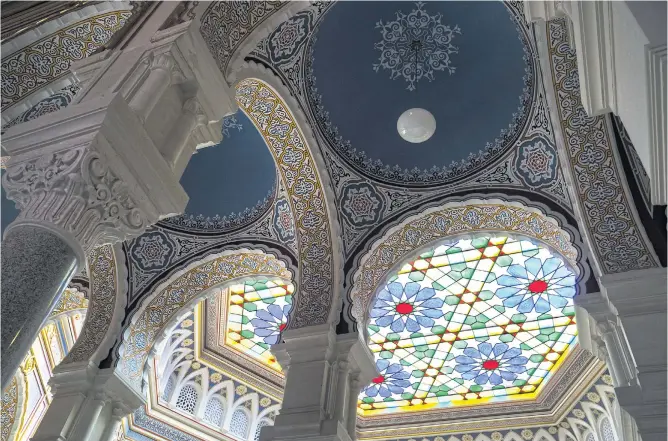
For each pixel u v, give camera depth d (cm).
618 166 436
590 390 720
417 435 822
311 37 469
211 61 325
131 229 276
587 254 443
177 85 313
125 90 288
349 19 478
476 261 636
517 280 651
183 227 571
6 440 730
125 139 269
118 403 507
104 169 260
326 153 502
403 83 505
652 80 205
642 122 226
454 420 810
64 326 750
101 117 262
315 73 486
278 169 502
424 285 670
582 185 443
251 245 548
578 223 447
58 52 464
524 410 784
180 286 566
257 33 379
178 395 765
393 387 805
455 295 677
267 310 727
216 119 330
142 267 561
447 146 511
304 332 452
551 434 777
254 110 479
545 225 479
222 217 572
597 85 263
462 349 740
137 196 277
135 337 539
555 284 646
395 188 512
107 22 456
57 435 459
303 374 432
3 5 453
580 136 441
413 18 485
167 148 297
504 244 613
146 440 729
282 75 468
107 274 552
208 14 339
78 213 247
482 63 485
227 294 713
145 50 309
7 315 212
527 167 483
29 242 232
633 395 363
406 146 517
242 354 786
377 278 506
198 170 579
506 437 792
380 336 737
